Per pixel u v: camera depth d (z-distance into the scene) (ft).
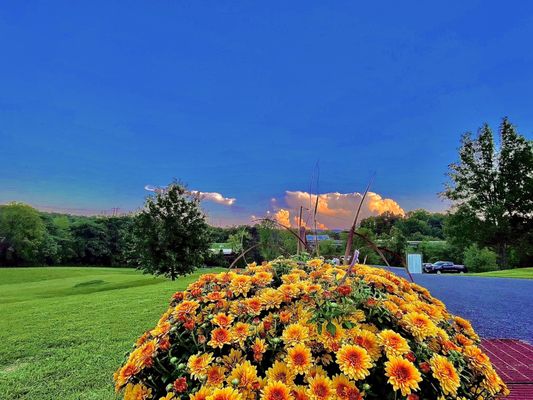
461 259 73.87
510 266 61.77
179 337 3.77
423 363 3.20
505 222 53.88
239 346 3.58
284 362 3.25
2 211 99.60
